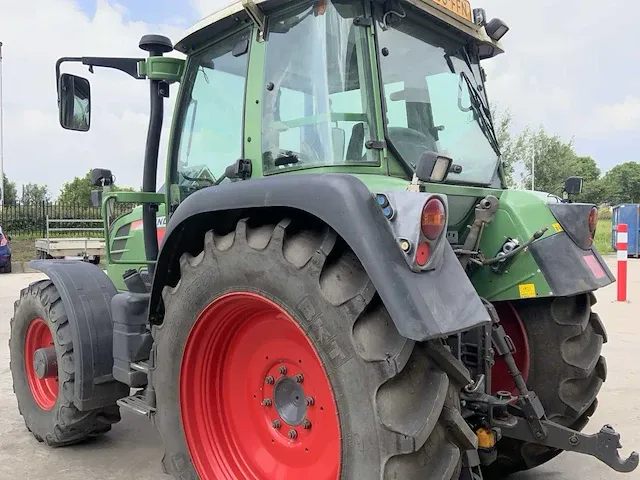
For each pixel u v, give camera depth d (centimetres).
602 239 2159
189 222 253
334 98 248
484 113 327
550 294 277
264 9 264
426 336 172
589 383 303
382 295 179
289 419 238
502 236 291
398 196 192
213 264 236
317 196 199
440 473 185
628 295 904
